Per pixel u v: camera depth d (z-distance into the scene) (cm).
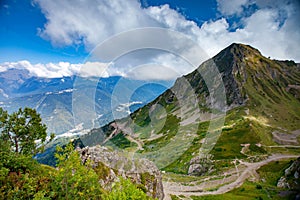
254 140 16575
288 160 13825
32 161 3189
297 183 9662
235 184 10850
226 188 10312
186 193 8856
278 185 10462
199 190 9531
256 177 11731
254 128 18200
